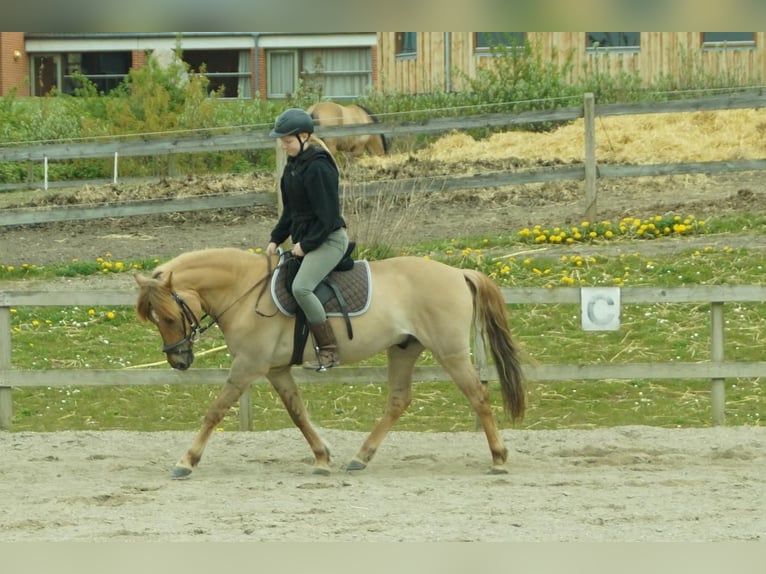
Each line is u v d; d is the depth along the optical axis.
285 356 10.34
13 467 10.92
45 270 18.02
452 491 9.58
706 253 16.98
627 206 19.69
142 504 9.20
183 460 10.34
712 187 20.44
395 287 10.38
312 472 10.55
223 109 28.59
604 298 12.38
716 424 12.52
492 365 12.50
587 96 18.72
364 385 14.49
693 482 9.79
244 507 9.02
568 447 11.61
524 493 9.45
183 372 12.58
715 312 12.38
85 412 13.74
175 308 10.00
